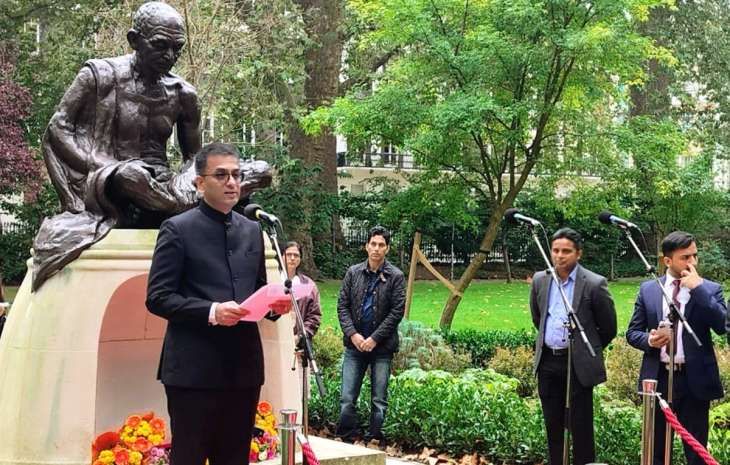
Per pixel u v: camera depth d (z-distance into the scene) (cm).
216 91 1805
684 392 641
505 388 990
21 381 641
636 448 754
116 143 688
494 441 811
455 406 855
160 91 700
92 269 645
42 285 651
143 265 652
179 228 451
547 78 1370
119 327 718
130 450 612
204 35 1684
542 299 679
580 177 1530
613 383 1038
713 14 3011
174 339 444
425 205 1541
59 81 2262
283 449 437
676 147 1469
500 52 1343
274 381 703
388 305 877
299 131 2766
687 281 634
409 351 1125
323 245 2853
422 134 1378
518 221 699
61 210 687
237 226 469
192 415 439
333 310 1933
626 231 650
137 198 652
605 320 663
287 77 2177
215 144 462
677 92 2970
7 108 2183
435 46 1352
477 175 1543
